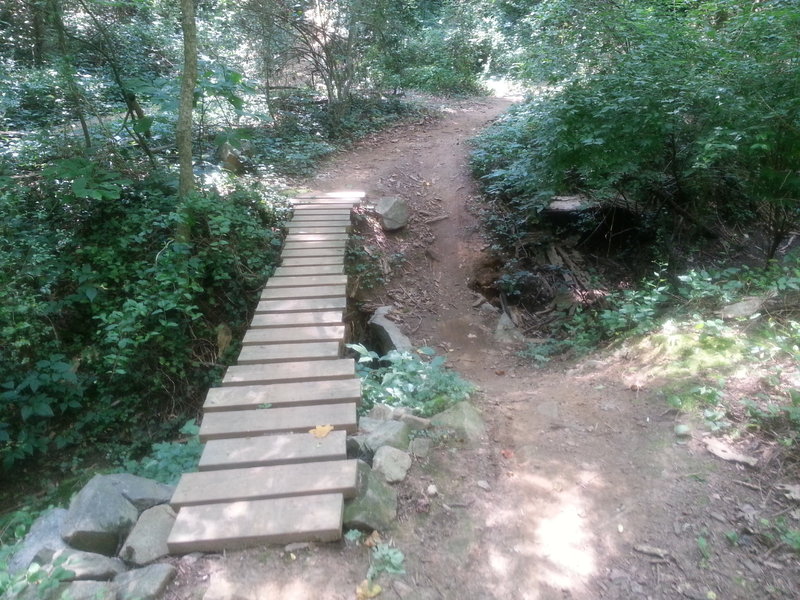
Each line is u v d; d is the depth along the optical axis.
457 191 9.84
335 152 11.13
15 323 4.97
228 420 3.30
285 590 2.20
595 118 6.66
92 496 2.62
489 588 2.29
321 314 4.98
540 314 8.05
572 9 7.65
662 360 4.13
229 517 2.49
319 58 12.20
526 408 3.90
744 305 4.54
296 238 6.84
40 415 4.92
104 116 7.82
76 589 2.14
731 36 6.00
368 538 2.51
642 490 2.83
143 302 5.27
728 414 3.28
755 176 6.57
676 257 8.46
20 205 6.06
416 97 15.82
